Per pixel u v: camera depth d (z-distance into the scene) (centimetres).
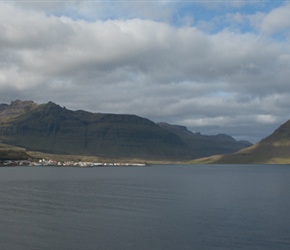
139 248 5231
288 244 5441
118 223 6800
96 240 5619
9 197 10681
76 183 16775
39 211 8106
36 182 17225
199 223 6788
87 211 8138
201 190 13350
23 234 5950
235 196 11225
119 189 13650
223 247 5288
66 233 6025
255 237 5791
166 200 10100
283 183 17325
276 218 7275
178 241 5569
